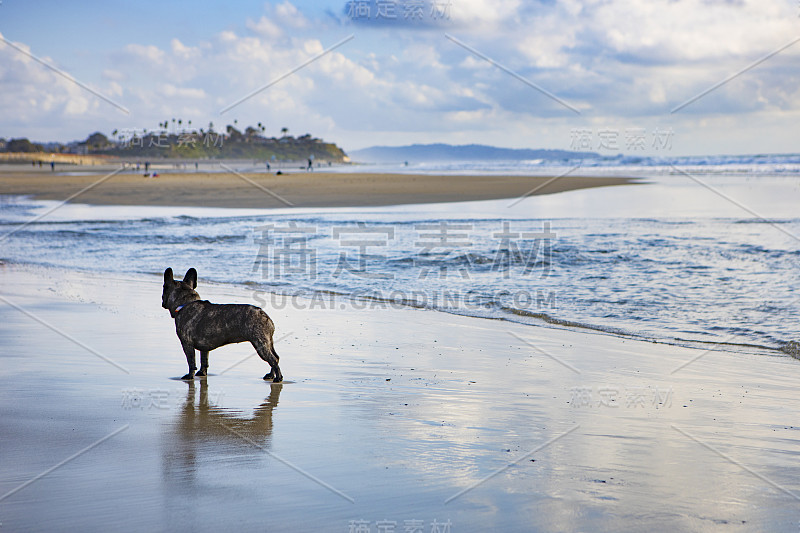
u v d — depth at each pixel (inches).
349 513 158.1
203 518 154.2
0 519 152.4
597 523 155.6
